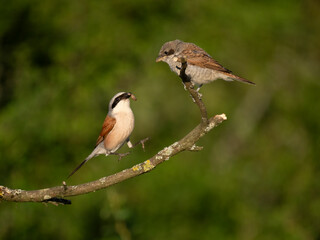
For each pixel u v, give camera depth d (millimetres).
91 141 12648
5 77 12602
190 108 15695
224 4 13898
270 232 13617
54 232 12398
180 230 13328
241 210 13820
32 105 12359
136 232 10102
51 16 12781
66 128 12352
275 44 15039
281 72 16344
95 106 13016
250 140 17078
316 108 15773
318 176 14672
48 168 12352
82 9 13047
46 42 12734
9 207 12023
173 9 13680
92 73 12711
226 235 13445
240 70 15688
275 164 15367
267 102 17125
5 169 12125
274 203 14695
